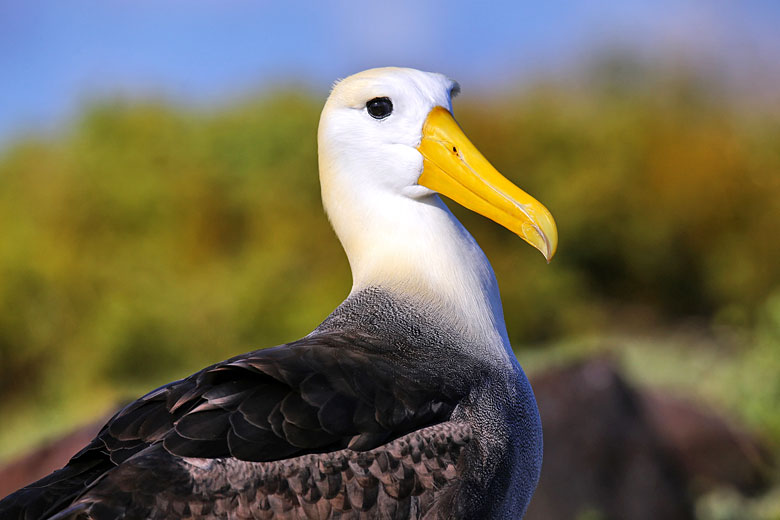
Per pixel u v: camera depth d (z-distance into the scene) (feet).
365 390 15.61
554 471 32.58
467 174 18.52
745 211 59.11
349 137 18.97
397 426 15.56
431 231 18.56
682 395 37.14
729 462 35.88
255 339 52.31
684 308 58.08
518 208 18.31
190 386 15.62
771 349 39.24
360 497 14.99
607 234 58.13
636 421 34.30
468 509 15.83
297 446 14.92
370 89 18.83
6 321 56.08
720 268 57.62
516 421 17.04
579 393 33.91
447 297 18.06
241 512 14.57
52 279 56.75
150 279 57.21
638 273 58.34
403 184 18.79
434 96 18.94
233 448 14.73
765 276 57.16
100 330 52.70
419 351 16.92
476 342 17.70
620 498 33.12
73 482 15.38
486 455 16.16
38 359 56.18
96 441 15.70
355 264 19.07
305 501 14.79
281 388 15.31
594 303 57.00
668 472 34.30
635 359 45.91
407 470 15.34
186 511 14.39
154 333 52.03
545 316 52.85
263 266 54.70
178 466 14.61
